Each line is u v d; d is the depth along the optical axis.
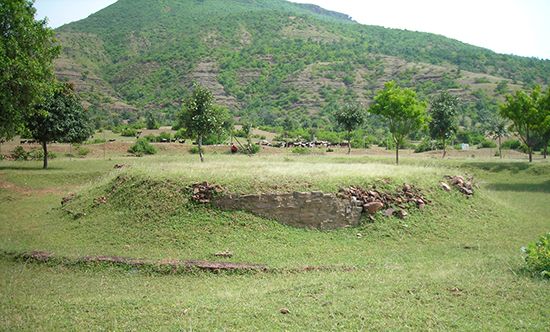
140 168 19.42
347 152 49.88
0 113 21.25
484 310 7.97
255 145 48.25
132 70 159.38
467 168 32.72
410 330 7.34
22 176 27.12
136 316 8.42
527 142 35.25
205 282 11.22
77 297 10.02
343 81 142.75
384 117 37.78
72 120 31.89
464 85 119.88
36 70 20.89
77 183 27.11
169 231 14.53
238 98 139.50
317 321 7.81
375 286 9.47
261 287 10.32
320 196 15.40
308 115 120.31
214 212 15.27
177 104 131.62
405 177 18.00
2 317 8.62
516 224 17.11
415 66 147.50
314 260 12.75
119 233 14.85
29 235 15.52
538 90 34.16
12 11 20.52
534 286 8.93
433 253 13.49
